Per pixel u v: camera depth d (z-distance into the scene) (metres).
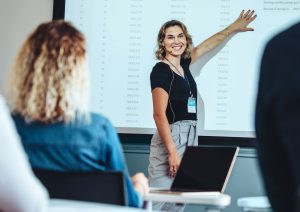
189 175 2.46
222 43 4.46
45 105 1.79
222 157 2.47
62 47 1.82
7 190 1.07
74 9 4.57
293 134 1.07
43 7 4.64
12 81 1.86
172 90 3.98
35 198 1.08
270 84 1.14
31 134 1.80
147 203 2.19
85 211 1.10
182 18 4.50
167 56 4.11
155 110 3.91
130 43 4.53
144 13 4.53
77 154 1.79
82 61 1.83
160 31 4.19
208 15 4.48
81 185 1.71
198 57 4.44
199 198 2.16
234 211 4.34
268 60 1.16
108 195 1.72
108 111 4.50
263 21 4.46
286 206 1.17
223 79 4.44
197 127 4.36
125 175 1.77
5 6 4.68
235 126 4.41
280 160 1.17
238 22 4.46
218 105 4.43
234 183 4.35
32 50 1.84
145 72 4.50
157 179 3.78
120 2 4.55
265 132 1.17
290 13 4.44
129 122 4.48
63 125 1.79
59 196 1.72
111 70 4.52
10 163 1.07
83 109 1.81
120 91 4.50
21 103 1.83
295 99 1.08
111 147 1.82
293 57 1.12
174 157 3.70
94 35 4.55
